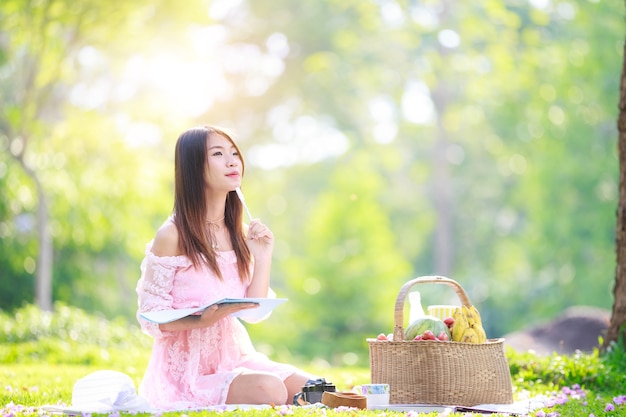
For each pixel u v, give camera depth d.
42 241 18.11
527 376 7.92
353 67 33.09
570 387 7.68
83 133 19.00
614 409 5.69
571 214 26.30
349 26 32.47
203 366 5.37
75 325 14.12
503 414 5.16
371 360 5.78
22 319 14.21
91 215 19.55
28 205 19.36
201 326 5.09
